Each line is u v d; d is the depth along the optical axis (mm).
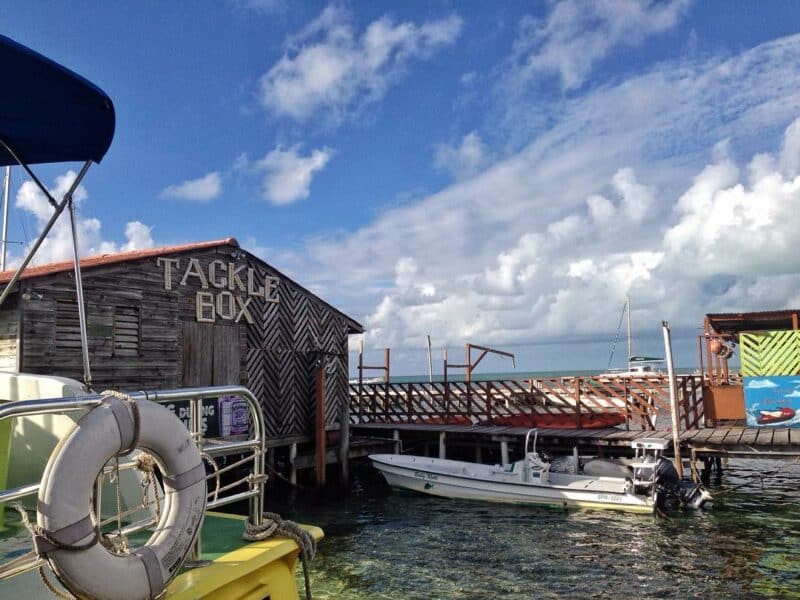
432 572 11258
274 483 18547
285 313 18719
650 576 10852
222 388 4180
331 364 20031
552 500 15734
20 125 4402
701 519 14445
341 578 10969
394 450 21469
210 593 3646
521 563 11695
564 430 20156
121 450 3246
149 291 14867
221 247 16844
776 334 18266
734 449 16344
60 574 2900
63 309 13039
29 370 12305
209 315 16297
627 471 16438
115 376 13914
